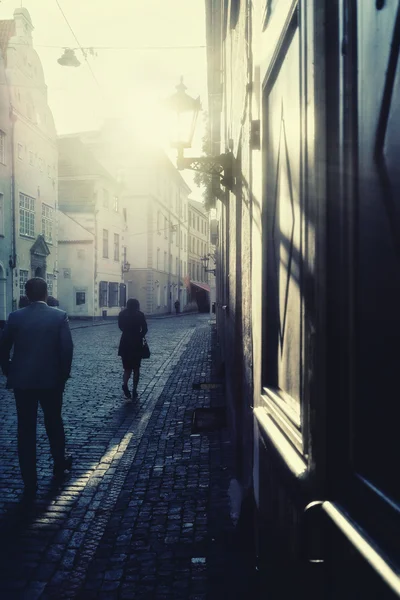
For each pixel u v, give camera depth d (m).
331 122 1.19
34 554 3.07
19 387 4.02
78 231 32.78
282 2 1.73
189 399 7.81
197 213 62.44
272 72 1.98
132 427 6.15
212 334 18.08
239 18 4.15
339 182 1.14
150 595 2.62
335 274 1.17
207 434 5.75
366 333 1.03
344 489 1.12
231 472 4.41
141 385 9.09
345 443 1.12
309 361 1.28
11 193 21.61
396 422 0.89
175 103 5.11
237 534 3.17
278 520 1.79
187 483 4.20
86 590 2.68
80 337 19.81
